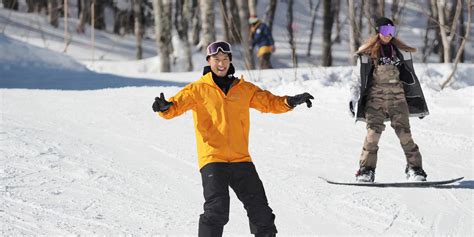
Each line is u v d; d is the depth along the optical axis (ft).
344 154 65.16
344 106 86.17
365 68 53.72
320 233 43.21
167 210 47.14
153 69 203.10
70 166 57.00
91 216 45.03
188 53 213.66
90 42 274.77
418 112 54.49
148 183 53.83
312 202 49.93
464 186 53.98
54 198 48.57
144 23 312.71
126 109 84.28
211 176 35.65
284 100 36.63
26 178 52.85
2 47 129.08
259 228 35.91
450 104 83.15
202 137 36.52
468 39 105.91
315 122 78.64
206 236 34.94
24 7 324.39
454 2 194.49
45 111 81.61
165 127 75.15
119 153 63.00
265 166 60.18
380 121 54.19
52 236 40.93
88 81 117.60
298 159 63.00
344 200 50.31
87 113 81.20
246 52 165.89
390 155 64.75
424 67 119.96
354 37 169.89
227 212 35.32
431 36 302.86
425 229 44.06
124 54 269.44
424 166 60.75
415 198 50.78
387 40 53.52
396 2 159.63
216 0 342.64
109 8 344.08
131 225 43.57
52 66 132.26
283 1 370.94
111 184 52.95
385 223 45.32
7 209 45.57
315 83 96.68
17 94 94.27
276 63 259.39
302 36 324.19
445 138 70.28
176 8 288.92
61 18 310.45
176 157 62.69
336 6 264.93
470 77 115.34
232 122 36.42
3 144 62.08
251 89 37.19
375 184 53.93
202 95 36.55
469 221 45.68
